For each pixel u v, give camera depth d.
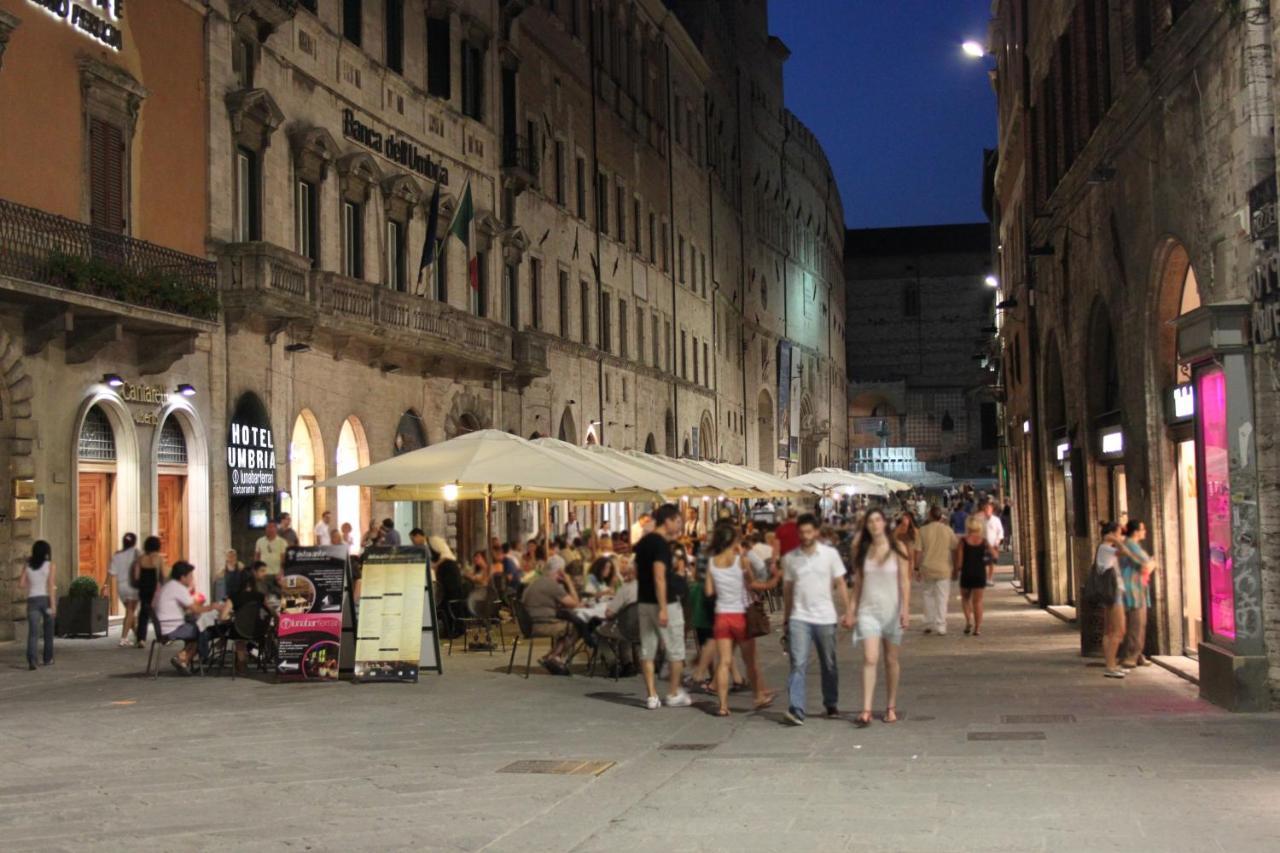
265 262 29.23
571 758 12.84
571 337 52.62
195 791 11.22
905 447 135.75
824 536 26.09
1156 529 20.11
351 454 35.56
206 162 29.30
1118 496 23.94
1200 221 16.72
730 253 82.50
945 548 26.41
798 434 102.38
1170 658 19.80
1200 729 13.46
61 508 24.70
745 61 87.69
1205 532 15.84
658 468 29.03
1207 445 15.78
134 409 26.70
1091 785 10.67
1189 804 9.85
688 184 72.06
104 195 26.09
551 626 19.77
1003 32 47.41
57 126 24.86
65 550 24.80
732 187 83.50
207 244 29.20
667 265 67.19
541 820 10.05
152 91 27.62
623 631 18.45
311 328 32.44
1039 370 34.22
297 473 33.09
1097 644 20.98
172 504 28.28
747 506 73.12
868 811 9.97
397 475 21.14
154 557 23.48
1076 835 8.97
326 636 19.14
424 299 37.12
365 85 36.44
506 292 46.31
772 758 12.65
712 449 75.81
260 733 14.36
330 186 34.22
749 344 87.56
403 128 38.59
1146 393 20.12
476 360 40.72
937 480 88.38
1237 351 14.66
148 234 27.42
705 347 75.25
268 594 20.61
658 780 11.66
